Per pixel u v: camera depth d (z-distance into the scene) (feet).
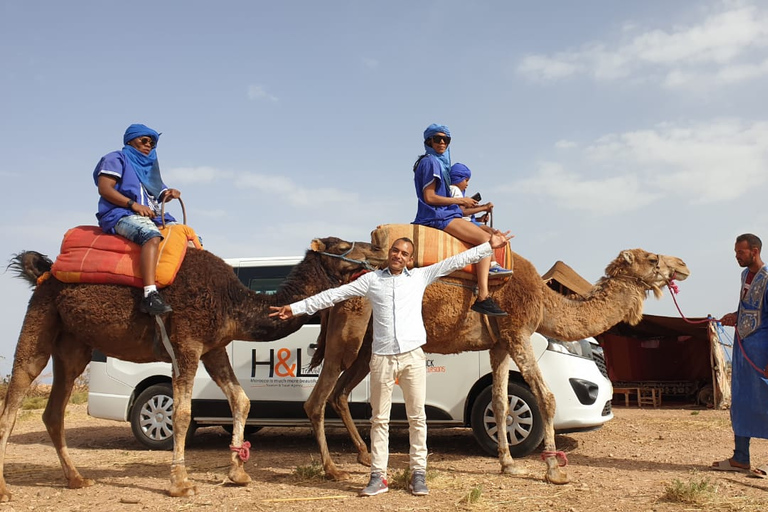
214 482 22.16
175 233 21.26
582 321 24.21
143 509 18.66
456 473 23.22
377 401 19.51
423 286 19.65
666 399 58.59
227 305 21.18
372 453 19.80
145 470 24.77
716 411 48.29
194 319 20.53
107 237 21.03
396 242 19.56
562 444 30.53
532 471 23.49
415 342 19.11
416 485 19.60
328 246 22.44
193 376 20.70
